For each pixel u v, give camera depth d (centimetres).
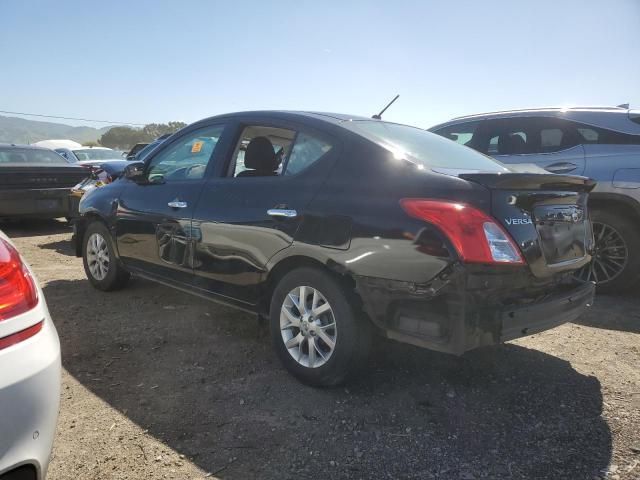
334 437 269
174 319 439
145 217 435
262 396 310
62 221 1067
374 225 282
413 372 345
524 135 570
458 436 272
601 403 307
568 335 417
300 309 323
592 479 239
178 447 258
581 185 321
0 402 162
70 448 254
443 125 657
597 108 534
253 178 359
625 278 502
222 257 365
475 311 258
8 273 181
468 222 258
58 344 193
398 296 275
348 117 364
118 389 315
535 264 276
